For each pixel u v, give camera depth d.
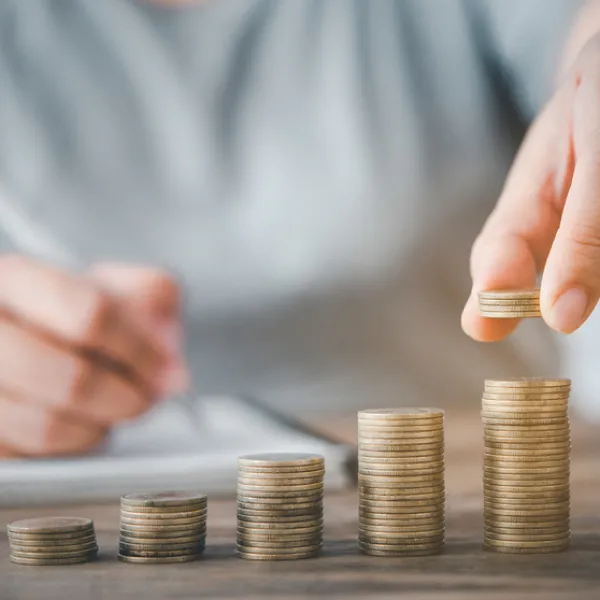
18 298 0.73
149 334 0.77
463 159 1.16
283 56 1.17
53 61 1.16
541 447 0.53
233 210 1.15
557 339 1.13
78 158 1.15
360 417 0.54
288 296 1.12
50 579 0.51
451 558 0.53
